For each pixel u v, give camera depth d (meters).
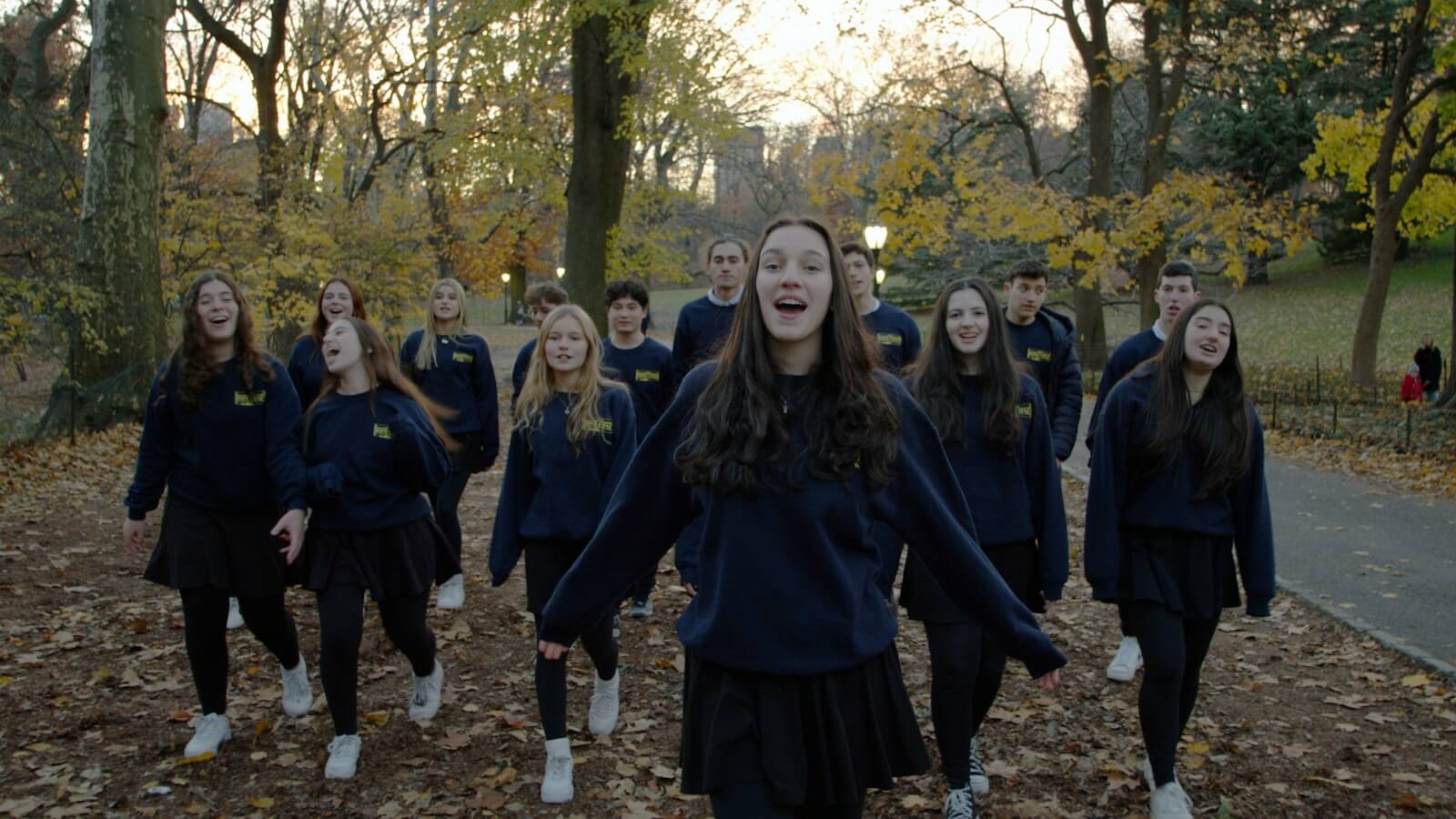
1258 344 32.38
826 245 2.25
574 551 4.27
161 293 14.01
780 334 2.21
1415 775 4.18
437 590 6.92
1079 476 12.09
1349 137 22.11
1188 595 3.84
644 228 25.05
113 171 13.43
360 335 4.21
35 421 13.37
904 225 22.44
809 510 2.21
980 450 4.03
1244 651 5.88
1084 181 31.12
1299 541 8.83
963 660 3.73
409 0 24.08
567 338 4.31
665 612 6.40
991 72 23.88
